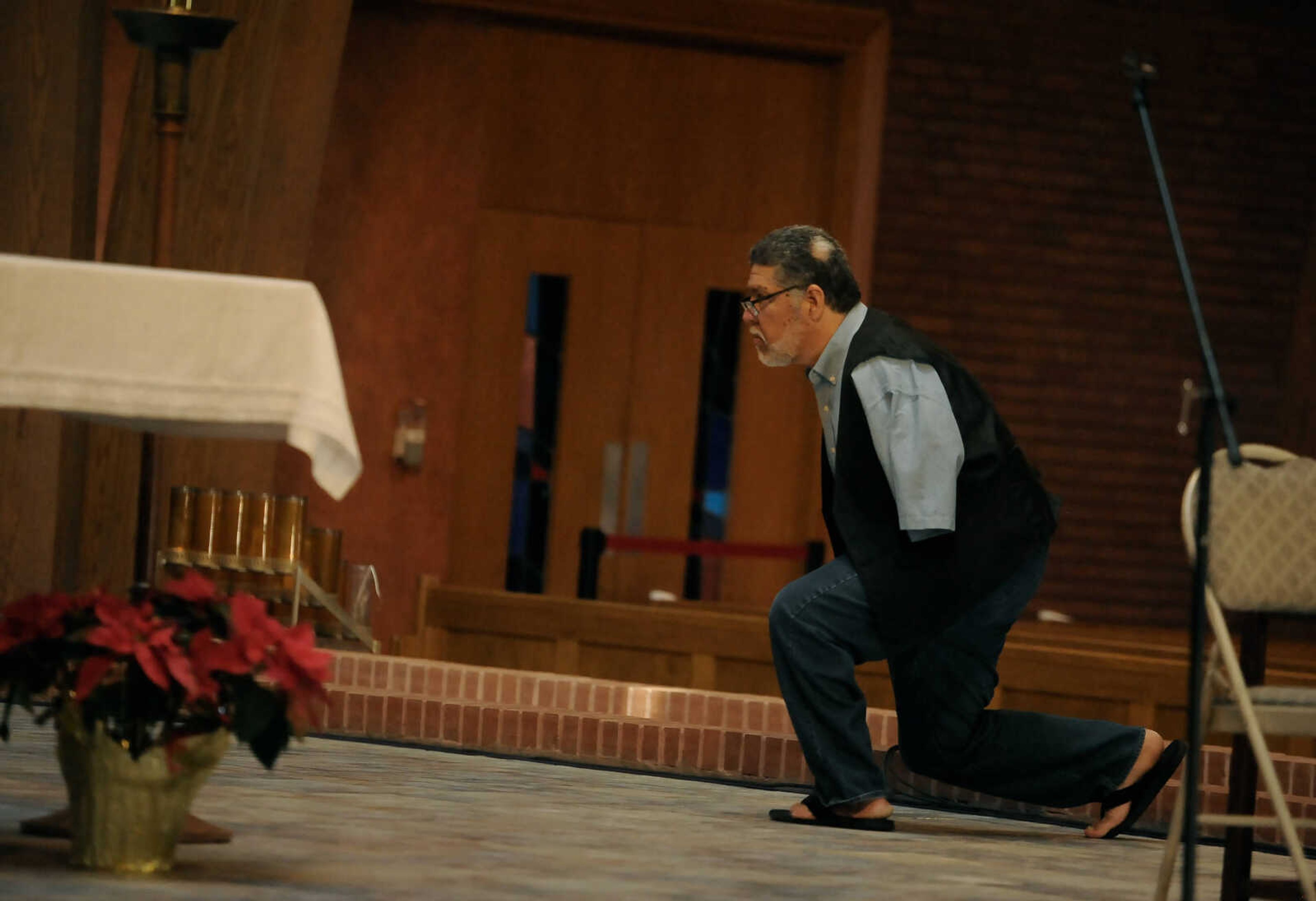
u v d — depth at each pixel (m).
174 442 10.79
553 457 14.50
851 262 14.59
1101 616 15.16
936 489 5.52
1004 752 5.91
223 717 3.92
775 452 14.78
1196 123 15.31
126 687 3.85
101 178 12.52
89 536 10.53
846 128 14.61
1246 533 4.23
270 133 11.12
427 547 13.98
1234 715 4.09
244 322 4.16
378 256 13.93
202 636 3.85
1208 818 4.07
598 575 13.97
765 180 14.76
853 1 14.52
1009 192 14.95
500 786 6.28
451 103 14.06
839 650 5.71
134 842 3.88
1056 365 15.09
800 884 4.47
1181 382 15.27
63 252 10.22
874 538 5.66
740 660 10.46
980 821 6.49
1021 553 5.73
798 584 5.75
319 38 11.19
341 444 4.18
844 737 5.75
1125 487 15.23
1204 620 3.77
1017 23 14.95
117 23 12.38
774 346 5.84
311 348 4.17
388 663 8.69
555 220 14.45
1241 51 15.41
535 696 8.52
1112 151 15.16
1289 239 15.52
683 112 14.62
